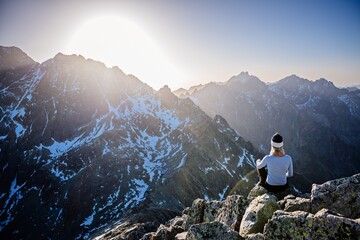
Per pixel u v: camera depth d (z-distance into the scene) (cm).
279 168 1191
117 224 9469
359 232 816
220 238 1060
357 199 1086
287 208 1173
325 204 1120
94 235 9406
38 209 18175
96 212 16462
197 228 1123
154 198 16075
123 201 16938
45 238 15500
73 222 16088
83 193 18350
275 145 1196
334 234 852
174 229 1616
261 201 1196
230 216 1357
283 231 945
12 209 18775
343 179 1158
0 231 16925
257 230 1098
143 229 3183
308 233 895
